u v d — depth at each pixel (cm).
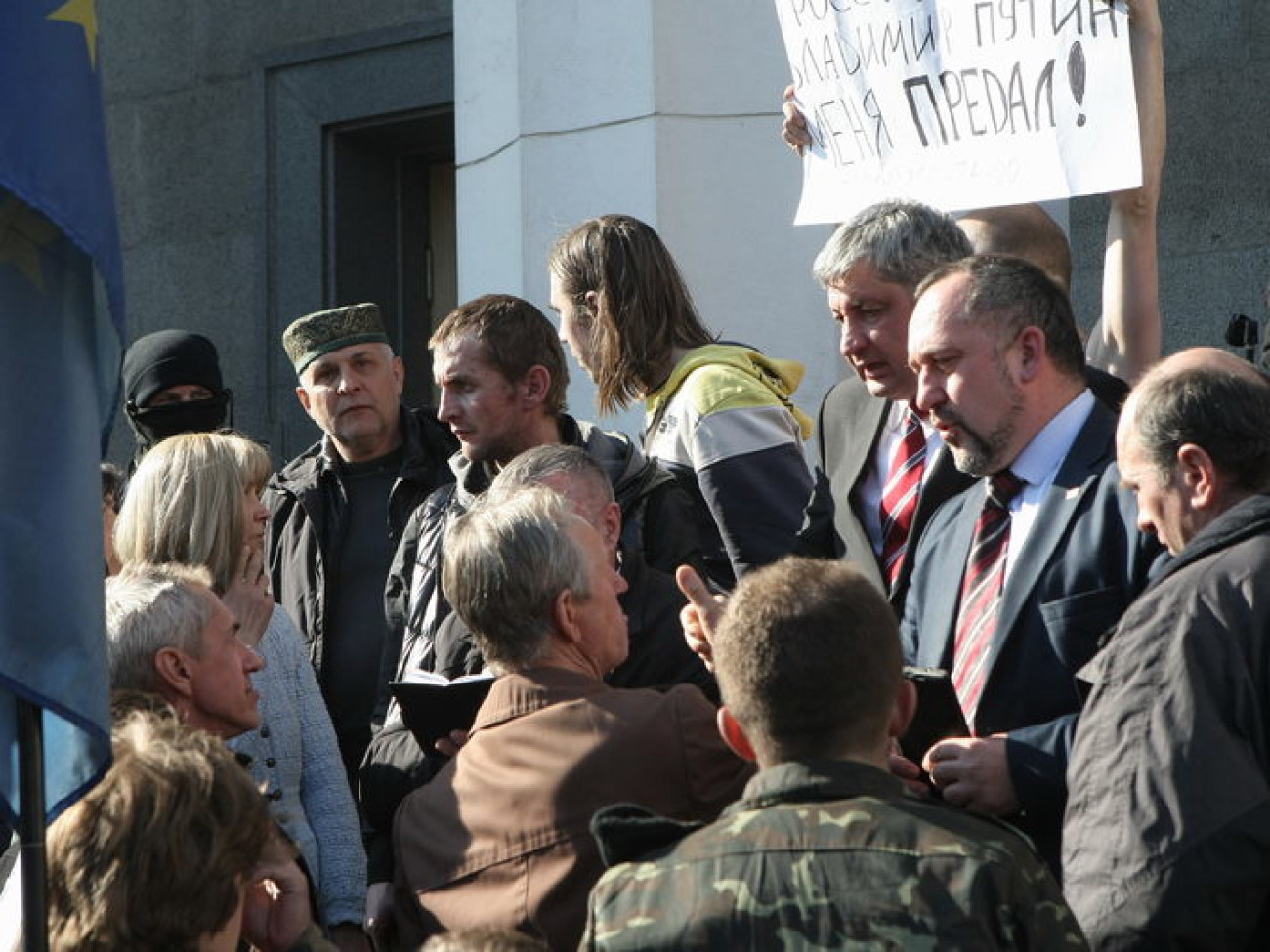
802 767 355
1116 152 568
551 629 457
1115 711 395
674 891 347
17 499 397
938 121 612
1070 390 471
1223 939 376
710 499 586
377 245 1225
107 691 398
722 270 885
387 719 582
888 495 574
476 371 615
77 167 393
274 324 1224
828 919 335
